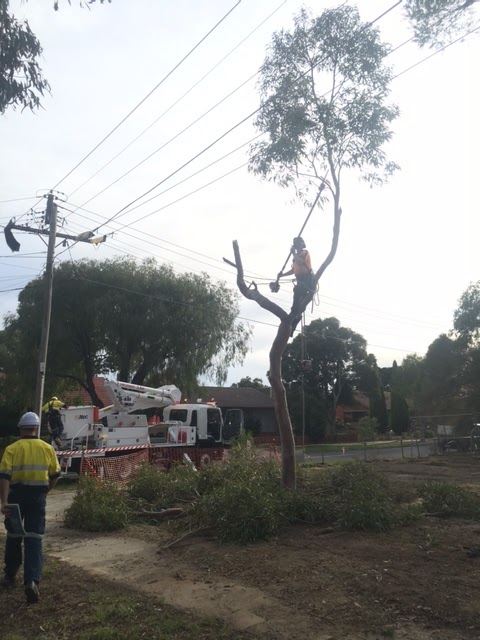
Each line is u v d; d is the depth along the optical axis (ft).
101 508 30.66
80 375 98.68
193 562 22.72
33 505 19.15
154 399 67.82
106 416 64.44
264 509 25.90
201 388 106.01
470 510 31.01
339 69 33.55
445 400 123.13
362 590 18.13
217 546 24.95
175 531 28.86
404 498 36.88
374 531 26.63
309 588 18.61
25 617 16.92
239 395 171.53
